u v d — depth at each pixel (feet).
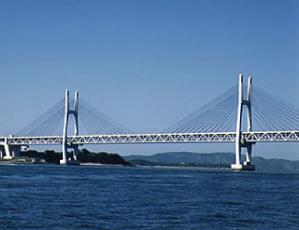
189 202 223.51
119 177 463.42
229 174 634.43
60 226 151.94
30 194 243.40
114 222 160.76
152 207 200.44
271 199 248.93
